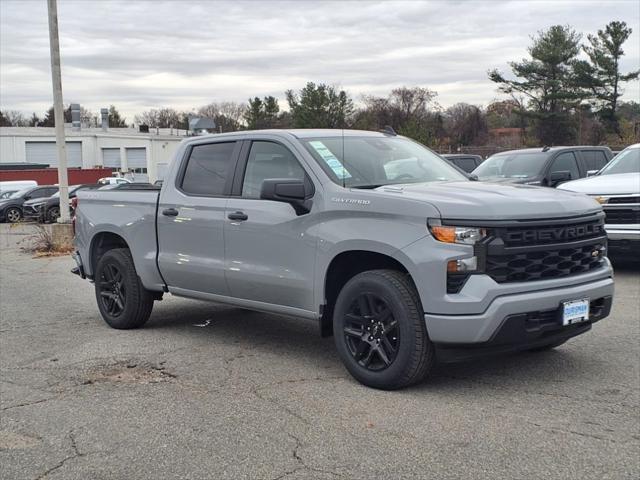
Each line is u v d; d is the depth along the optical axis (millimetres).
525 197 4945
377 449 4035
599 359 5746
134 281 7160
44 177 49906
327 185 5398
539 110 56312
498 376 5348
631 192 9109
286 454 4012
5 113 118062
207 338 6887
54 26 17203
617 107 54938
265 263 5805
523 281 4746
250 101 75562
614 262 11016
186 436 4324
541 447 4004
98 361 6121
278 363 5906
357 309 5180
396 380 4926
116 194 7367
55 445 4254
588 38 54938
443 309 4629
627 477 3623
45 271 12609
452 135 68000
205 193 6426
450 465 3801
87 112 114000
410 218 4816
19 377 5691
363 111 67000
